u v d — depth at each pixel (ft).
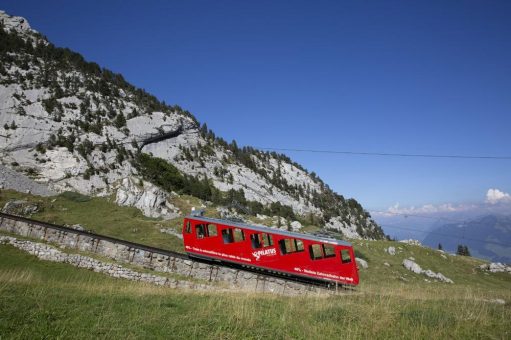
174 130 508.12
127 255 110.11
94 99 457.27
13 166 292.20
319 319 42.16
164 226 197.16
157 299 48.14
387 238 602.85
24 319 33.09
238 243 95.71
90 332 31.32
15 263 100.78
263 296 60.34
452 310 48.24
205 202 308.19
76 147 337.52
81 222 185.57
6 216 130.11
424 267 196.03
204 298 52.54
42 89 421.59
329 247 87.97
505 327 40.88
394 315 44.04
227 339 32.50
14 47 497.05
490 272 207.62
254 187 542.98
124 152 372.58
